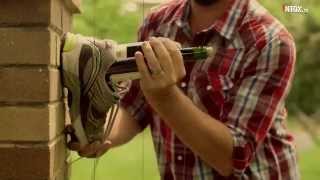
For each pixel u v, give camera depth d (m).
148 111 1.91
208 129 1.49
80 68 1.50
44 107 1.38
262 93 1.60
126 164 3.56
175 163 1.73
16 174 1.39
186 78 1.68
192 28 1.74
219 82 1.64
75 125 1.56
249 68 1.62
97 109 1.54
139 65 1.37
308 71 4.59
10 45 1.38
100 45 1.51
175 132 1.53
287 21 4.26
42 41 1.38
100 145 1.65
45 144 1.39
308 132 4.61
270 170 1.71
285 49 1.61
